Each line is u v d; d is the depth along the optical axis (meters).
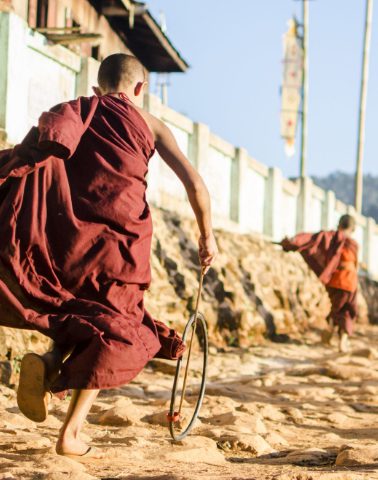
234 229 19.70
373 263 30.55
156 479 3.77
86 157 4.00
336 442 6.41
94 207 3.93
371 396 9.60
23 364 3.74
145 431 6.00
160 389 9.27
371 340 19.58
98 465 4.21
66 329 3.79
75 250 3.87
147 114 4.31
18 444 4.88
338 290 14.75
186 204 17.61
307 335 18.66
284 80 33.56
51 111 3.90
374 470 4.16
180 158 4.28
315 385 10.71
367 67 34.50
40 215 3.86
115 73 4.38
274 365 13.37
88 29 20.41
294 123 33.34
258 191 21.44
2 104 12.09
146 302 13.48
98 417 6.61
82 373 3.74
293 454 5.23
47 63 13.26
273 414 7.81
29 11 15.88
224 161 19.62
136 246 3.98
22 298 3.84
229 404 8.09
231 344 15.29
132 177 4.02
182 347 4.37
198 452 4.92
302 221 24.05
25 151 3.84
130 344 3.81
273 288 18.27
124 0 20.02
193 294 14.68
